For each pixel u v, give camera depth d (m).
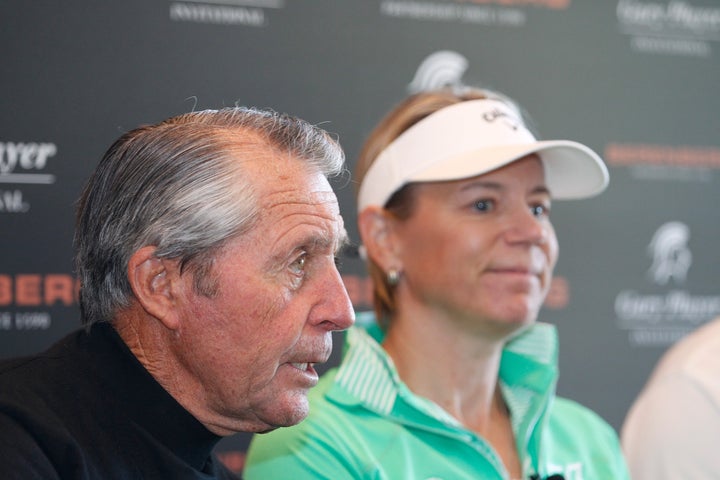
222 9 8.63
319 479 5.30
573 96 9.86
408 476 5.49
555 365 6.32
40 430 3.65
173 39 8.47
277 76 8.80
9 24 8.04
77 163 8.21
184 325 3.88
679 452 6.49
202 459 4.12
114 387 3.97
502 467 5.79
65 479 3.64
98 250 3.92
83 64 8.23
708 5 10.34
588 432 6.63
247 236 3.82
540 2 9.75
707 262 10.31
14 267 8.10
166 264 3.85
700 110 10.30
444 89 6.49
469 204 5.80
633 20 10.09
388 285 6.12
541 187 5.99
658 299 10.10
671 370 6.81
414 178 5.86
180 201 3.77
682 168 10.23
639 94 10.09
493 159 5.69
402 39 9.25
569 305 9.83
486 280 5.71
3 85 8.03
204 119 4.08
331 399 5.69
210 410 4.04
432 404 5.66
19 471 3.43
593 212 9.92
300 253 3.90
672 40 10.22
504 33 9.63
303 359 3.94
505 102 6.51
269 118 4.15
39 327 8.16
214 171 3.81
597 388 9.88
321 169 4.08
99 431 3.86
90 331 4.11
